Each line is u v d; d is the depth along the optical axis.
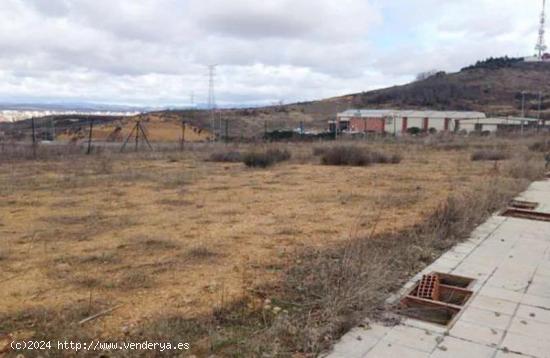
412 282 4.28
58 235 5.98
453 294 4.16
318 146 25.58
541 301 3.87
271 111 88.38
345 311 3.46
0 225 6.56
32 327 3.21
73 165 16.34
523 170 13.28
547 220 7.24
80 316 3.39
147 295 3.85
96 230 6.27
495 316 3.54
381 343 3.06
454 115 77.56
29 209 7.88
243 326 3.29
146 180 12.03
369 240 5.59
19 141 28.50
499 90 107.75
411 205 8.48
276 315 3.44
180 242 5.62
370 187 10.98
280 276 4.34
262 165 16.48
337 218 7.23
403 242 5.64
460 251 5.39
